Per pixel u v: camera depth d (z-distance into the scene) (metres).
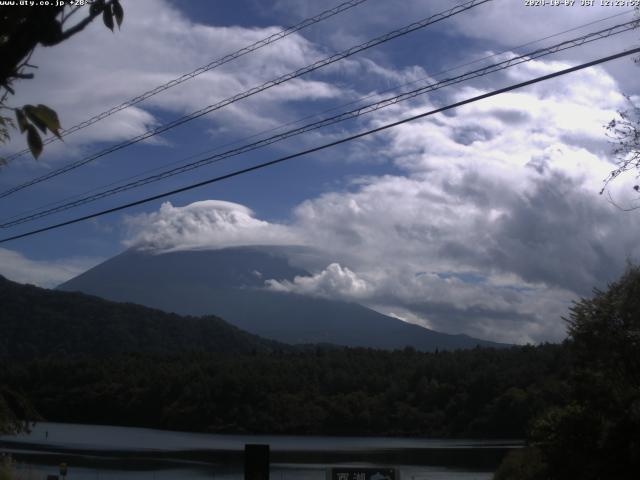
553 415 26.02
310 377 147.00
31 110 3.53
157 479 62.81
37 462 75.62
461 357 141.00
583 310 26.86
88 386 141.50
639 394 24.17
